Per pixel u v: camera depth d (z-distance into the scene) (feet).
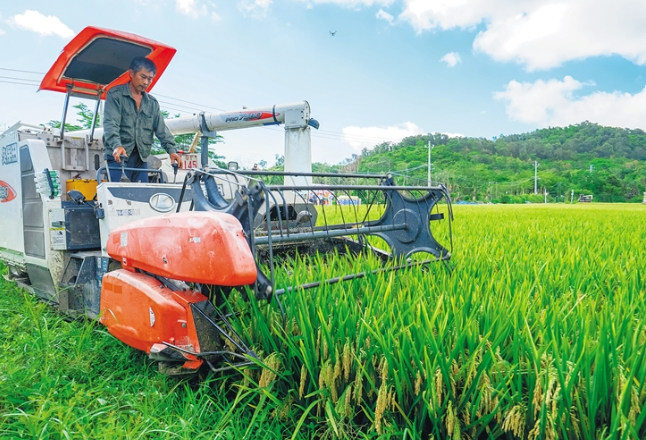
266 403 9.23
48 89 17.52
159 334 9.18
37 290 16.44
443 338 8.20
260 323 9.30
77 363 10.85
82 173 18.34
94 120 18.15
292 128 22.58
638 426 6.02
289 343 8.73
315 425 8.57
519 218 46.80
